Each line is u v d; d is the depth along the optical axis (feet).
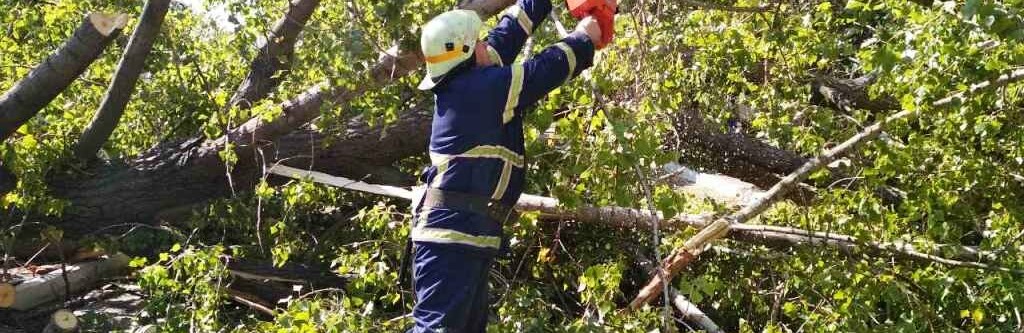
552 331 12.91
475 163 9.46
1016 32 9.89
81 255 16.81
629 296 16.20
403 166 18.54
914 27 11.94
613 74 12.92
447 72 9.45
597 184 11.66
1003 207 13.83
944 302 13.35
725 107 17.66
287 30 16.52
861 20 13.53
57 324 13.76
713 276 15.14
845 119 16.19
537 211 13.38
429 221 9.59
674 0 14.12
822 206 13.46
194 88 18.01
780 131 15.70
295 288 13.65
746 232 14.23
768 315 15.08
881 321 14.58
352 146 16.80
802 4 15.48
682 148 19.08
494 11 13.05
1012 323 13.30
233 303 15.99
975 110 12.43
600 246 16.05
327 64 13.78
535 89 9.25
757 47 15.26
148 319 14.89
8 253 15.33
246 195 16.75
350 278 14.80
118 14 13.74
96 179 16.26
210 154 16.26
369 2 13.52
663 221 13.99
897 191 15.33
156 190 16.39
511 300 13.46
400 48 12.57
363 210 14.64
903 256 13.34
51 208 15.39
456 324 9.48
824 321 12.88
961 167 13.42
